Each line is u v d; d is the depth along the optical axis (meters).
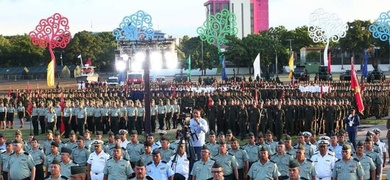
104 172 17.03
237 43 123.75
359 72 121.38
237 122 36.59
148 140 19.36
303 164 16.67
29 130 43.66
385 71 122.44
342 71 128.88
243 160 19.31
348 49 129.25
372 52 114.19
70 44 151.88
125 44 39.59
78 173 13.58
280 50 124.62
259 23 174.38
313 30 73.56
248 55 121.50
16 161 18.20
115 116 38.97
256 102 36.41
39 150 20.53
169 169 16.61
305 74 84.69
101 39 160.25
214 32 72.31
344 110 36.41
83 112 38.78
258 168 16.75
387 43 123.06
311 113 35.66
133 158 20.45
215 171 13.53
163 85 62.41
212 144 20.14
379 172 18.52
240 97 45.88
